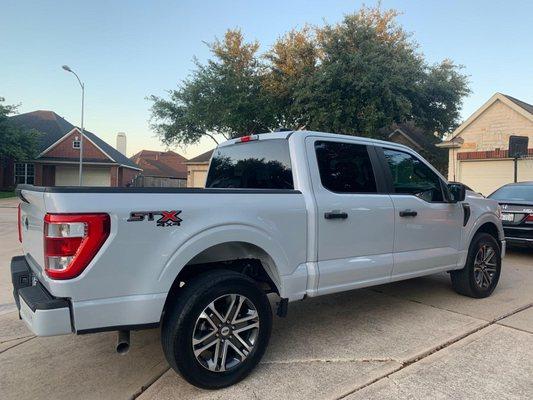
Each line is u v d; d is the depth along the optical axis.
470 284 5.47
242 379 3.34
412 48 18.55
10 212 19.47
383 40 18.55
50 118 41.78
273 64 19.88
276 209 3.56
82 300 2.73
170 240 3.00
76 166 39.00
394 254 4.48
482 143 18.53
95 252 2.74
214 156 5.11
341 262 4.00
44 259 2.78
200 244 3.11
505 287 6.25
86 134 39.22
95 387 3.33
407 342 4.09
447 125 19.88
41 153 36.78
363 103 16.75
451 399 3.06
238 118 19.80
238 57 20.92
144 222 2.90
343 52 16.70
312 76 17.42
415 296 5.69
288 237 3.63
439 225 4.98
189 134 24.69
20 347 4.10
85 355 3.91
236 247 3.60
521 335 4.25
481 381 3.31
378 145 4.61
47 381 3.43
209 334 3.17
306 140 4.02
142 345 4.12
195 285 3.12
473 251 5.46
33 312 2.71
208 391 3.21
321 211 3.83
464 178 19.38
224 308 3.29
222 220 3.22
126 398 3.17
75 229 2.69
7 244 10.09
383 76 16.22
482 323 4.61
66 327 2.70
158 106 24.77
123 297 2.85
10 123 33.72
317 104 17.11
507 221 8.34
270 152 4.22
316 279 3.79
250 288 3.34
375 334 4.31
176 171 66.25
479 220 5.55
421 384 3.27
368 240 4.22
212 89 20.25
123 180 41.97
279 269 3.58
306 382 3.32
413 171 4.88
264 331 3.44
